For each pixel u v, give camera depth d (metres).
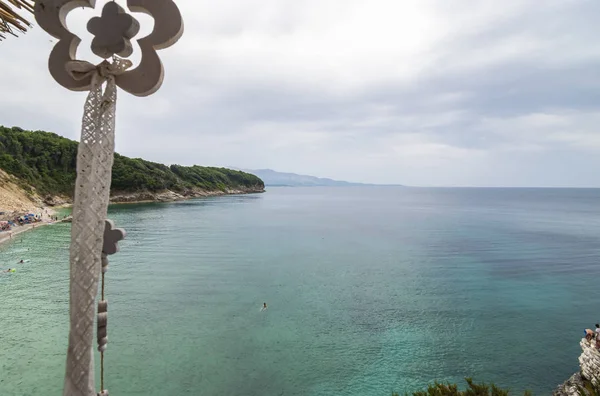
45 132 120.88
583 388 14.20
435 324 26.12
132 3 3.85
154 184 139.25
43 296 30.67
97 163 3.80
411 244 60.56
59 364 19.64
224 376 19.11
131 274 39.03
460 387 18.41
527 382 18.92
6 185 84.75
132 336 23.53
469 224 91.00
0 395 16.86
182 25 3.79
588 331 15.77
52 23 3.93
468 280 37.94
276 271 41.31
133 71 3.90
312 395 17.73
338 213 125.25
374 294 32.94
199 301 30.48
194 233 70.50
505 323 26.36
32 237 57.03
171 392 17.67
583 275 40.06
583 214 122.12
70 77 3.99
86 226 3.73
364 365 20.42
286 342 23.05
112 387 17.94
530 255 50.97
